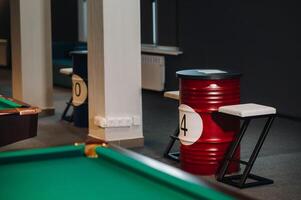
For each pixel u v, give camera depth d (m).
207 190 2.45
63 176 2.87
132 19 6.48
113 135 6.49
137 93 6.57
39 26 8.56
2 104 5.13
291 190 4.92
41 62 8.59
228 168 5.32
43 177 2.85
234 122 5.26
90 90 6.72
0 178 2.85
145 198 2.54
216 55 9.34
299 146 6.54
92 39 6.60
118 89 6.49
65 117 8.27
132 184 2.73
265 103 8.50
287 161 5.88
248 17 8.65
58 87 11.91
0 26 15.03
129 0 6.46
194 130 5.26
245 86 8.83
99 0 6.41
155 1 10.84
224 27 9.11
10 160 3.08
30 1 8.48
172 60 10.33
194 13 9.73
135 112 6.58
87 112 7.70
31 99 8.57
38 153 3.13
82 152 3.22
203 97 5.17
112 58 6.44
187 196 2.51
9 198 2.57
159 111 8.98
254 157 5.05
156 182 2.72
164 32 10.55
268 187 5.01
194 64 9.84
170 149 6.16
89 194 2.61
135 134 6.58
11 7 8.61
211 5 9.34
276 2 8.16
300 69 7.89
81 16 13.20
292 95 8.05
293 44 7.96
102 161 3.11
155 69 10.50
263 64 8.47
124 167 2.95
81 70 7.63
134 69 6.54
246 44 8.73
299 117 7.97
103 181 2.78
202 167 5.29
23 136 4.66
